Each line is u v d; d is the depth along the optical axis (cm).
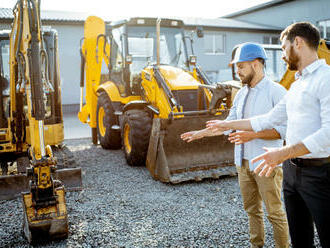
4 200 411
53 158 305
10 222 347
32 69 295
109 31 674
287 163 192
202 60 1925
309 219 200
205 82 576
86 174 523
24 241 304
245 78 232
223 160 503
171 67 573
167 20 614
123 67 604
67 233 304
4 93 523
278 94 226
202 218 348
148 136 523
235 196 413
